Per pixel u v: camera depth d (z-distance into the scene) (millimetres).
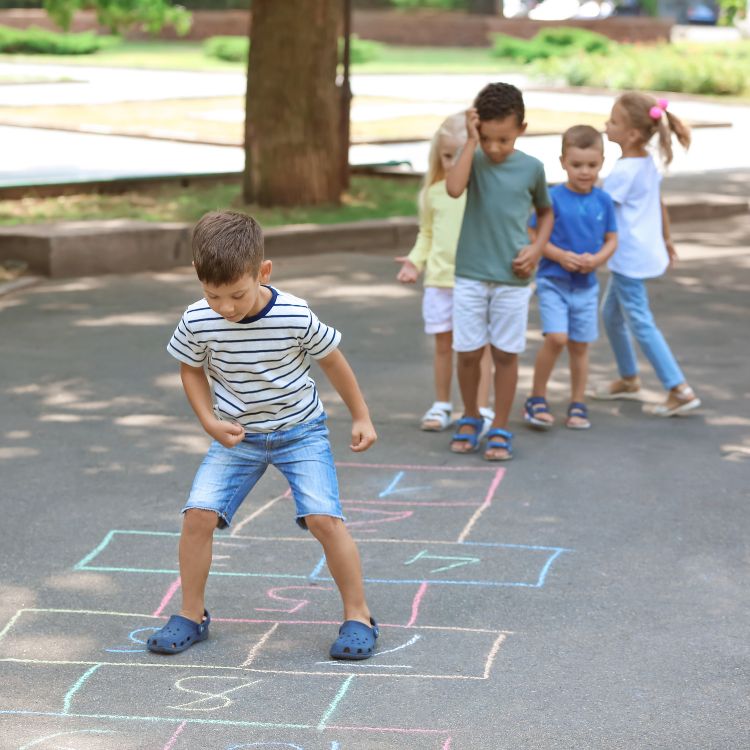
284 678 4258
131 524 5738
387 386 8094
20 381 8125
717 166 19359
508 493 6172
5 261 11523
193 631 4516
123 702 4082
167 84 33719
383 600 4922
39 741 3824
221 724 3936
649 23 49844
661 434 7145
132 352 8883
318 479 4445
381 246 13188
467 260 6574
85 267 11500
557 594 4984
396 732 3891
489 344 6980
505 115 6340
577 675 4293
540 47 43500
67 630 4645
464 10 56031
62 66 39250
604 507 5977
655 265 7355
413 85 34344
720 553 5426
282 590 5023
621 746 3822
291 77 13805
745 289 11094
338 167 14328
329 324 9742
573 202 6977
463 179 6352
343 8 14898
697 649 4500
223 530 5648
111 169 17406
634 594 4988
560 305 7059
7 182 15469
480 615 4785
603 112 27016
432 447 6898
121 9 18672
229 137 21219
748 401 7809
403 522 5773
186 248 12008
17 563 5277
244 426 4438
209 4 52531
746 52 39156
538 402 7184
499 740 3850
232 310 4137
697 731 3916
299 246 12672
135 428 7211
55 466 6547
